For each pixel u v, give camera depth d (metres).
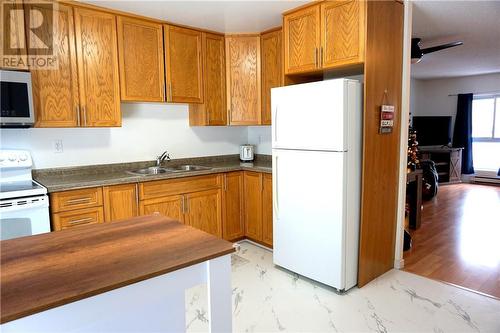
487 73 6.85
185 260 1.14
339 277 2.50
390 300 2.44
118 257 1.16
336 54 2.56
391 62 2.66
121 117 3.13
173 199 3.09
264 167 3.44
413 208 4.07
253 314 2.28
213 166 3.67
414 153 3.88
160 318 1.44
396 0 2.66
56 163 2.93
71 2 2.61
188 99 3.36
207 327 2.13
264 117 3.59
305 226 2.70
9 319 0.81
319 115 2.49
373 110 2.53
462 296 2.48
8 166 2.60
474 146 7.54
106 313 1.01
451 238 3.76
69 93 2.66
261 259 3.25
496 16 3.16
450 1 2.78
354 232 2.56
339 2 2.51
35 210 2.29
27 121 2.40
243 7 2.79
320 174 2.53
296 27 2.83
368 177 2.56
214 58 3.54
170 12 2.90
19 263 1.11
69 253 1.19
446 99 7.62
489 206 5.25
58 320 0.93
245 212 3.67
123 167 3.33
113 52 2.86
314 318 2.23
